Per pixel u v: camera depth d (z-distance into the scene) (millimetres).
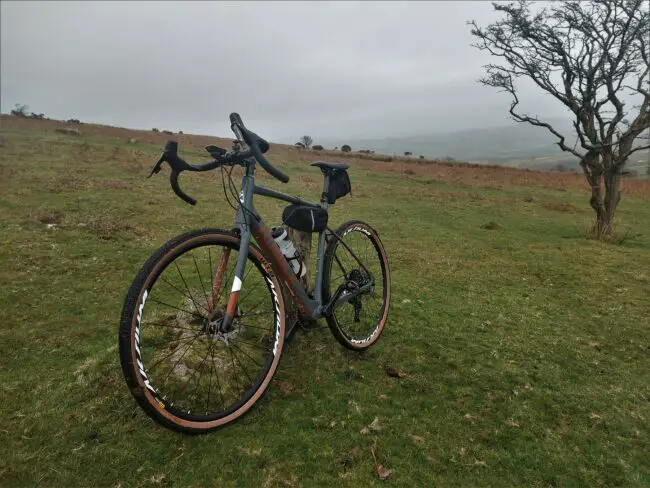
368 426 2523
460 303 5051
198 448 2236
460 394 2992
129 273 5301
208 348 2871
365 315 4059
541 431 2660
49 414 2416
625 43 10477
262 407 2627
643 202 20531
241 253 2426
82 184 11508
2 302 4105
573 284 6219
